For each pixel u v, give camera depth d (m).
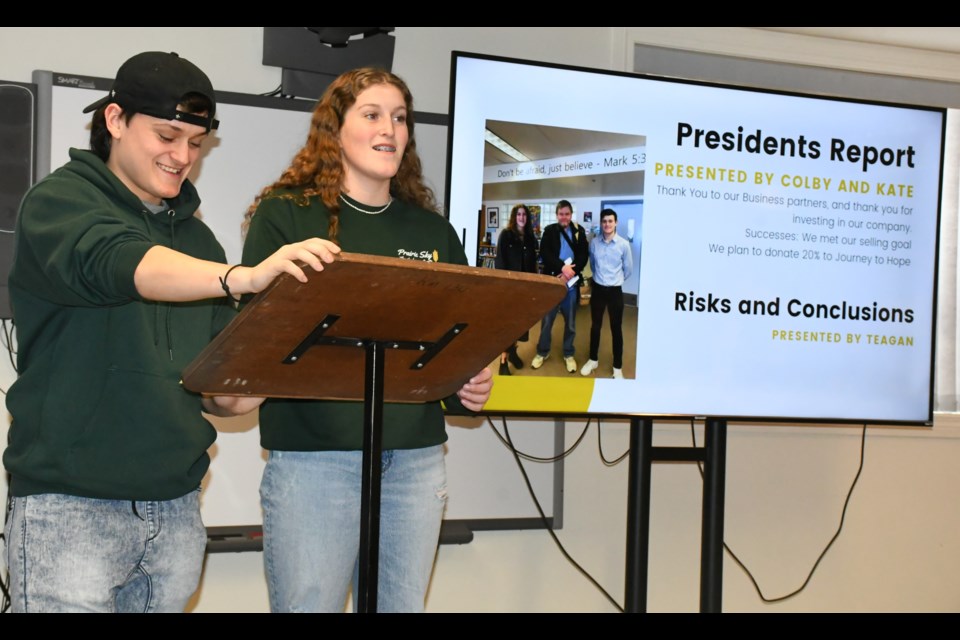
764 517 3.53
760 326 2.89
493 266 2.71
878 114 3.03
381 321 1.33
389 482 1.89
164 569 1.66
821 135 2.98
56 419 1.53
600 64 3.37
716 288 2.86
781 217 2.93
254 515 2.89
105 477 1.54
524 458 3.18
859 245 2.99
